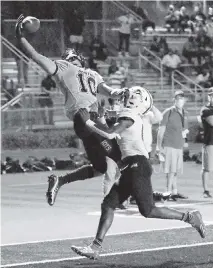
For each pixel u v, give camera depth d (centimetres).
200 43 5156
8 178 3017
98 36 5084
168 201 2250
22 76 4322
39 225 1872
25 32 1384
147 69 4962
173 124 2211
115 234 1703
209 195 2323
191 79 5025
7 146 3956
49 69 1386
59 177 1414
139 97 1399
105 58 4900
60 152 3894
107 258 1452
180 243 1587
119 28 5019
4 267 1384
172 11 5562
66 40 4847
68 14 4809
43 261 1430
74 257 1466
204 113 2267
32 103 4153
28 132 4019
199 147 4066
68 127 4109
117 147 1394
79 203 2275
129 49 5066
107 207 1389
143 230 1755
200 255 1468
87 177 1421
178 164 2238
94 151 1389
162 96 4703
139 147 1389
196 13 5647
